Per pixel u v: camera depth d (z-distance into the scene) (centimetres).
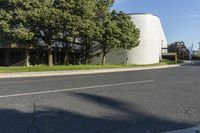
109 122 712
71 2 3350
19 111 813
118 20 4425
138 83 1491
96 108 856
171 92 1170
